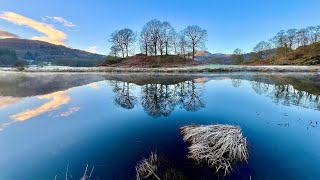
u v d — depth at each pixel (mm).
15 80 30516
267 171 5926
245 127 9672
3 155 6879
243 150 6660
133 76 38469
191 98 17297
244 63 100062
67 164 6344
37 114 11852
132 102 15867
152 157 6328
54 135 8641
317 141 7871
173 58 84062
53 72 50250
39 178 5656
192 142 7695
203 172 5867
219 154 6441
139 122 10562
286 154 6871
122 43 95062
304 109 12867
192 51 90875
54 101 15711
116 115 11992
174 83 27328
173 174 5703
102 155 6871
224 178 5621
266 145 7598
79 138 8367
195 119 11164
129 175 5727
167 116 11812
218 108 13617
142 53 93312
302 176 5660
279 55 98438
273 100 15805
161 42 89188
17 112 12203
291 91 19469
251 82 26672
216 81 28562
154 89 22562
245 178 5617
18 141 7996
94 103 15344
